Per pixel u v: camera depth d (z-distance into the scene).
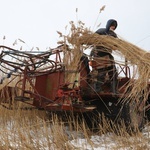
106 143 5.79
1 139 5.41
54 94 6.47
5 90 6.78
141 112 6.70
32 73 6.46
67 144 5.30
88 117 6.91
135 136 5.91
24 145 5.20
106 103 6.71
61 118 6.62
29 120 7.22
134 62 6.50
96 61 6.73
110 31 7.10
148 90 6.60
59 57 6.69
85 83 6.71
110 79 6.73
